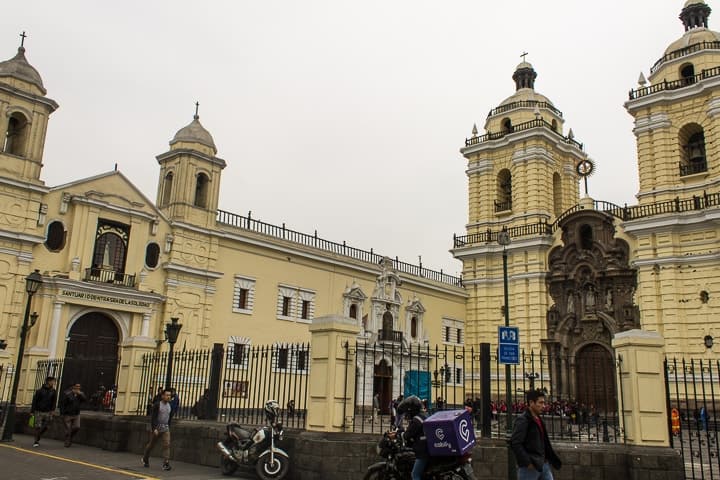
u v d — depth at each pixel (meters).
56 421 21.77
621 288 43.00
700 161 41.44
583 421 28.08
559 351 45.09
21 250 28.06
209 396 17.89
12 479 12.95
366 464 13.43
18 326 27.55
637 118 43.28
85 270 29.89
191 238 34.69
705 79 39.88
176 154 35.62
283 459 14.01
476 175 53.47
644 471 13.46
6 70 28.95
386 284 46.03
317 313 41.09
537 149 49.66
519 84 54.72
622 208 43.62
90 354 30.00
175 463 16.53
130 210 32.09
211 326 34.88
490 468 13.88
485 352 15.44
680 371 36.94
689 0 44.94
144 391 19.92
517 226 49.41
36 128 29.41
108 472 14.39
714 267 37.69
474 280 51.88
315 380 14.71
